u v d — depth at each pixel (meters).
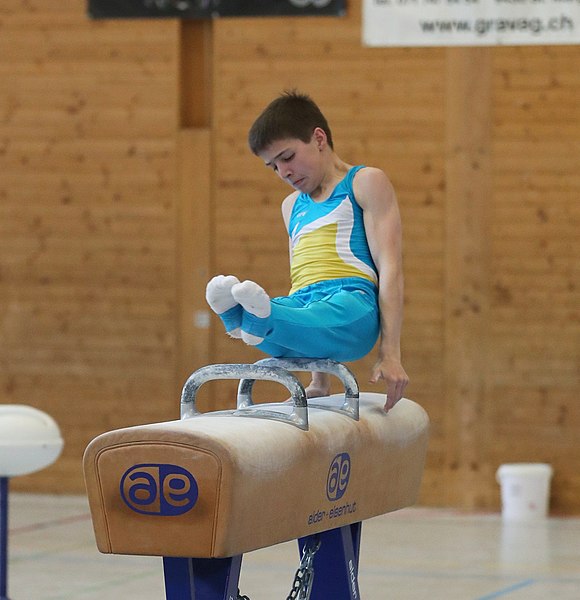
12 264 25.25
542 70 23.72
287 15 24.47
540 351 23.70
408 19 24.03
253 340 8.22
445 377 23.95
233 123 24.69
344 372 9.00
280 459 7.58
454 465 23.89
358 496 9.24
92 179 25.03
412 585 15.84
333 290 9.40
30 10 25.12
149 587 15.69
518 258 23.81
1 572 12.53
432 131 24.05
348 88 24.31
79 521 21.70
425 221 24.06
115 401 24.92
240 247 24.66
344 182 9.77
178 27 24.73
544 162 23.73
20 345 25.22
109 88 24.97
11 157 25.23
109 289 25.00
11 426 12.13
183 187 24.80
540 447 23.66
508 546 19.22
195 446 7.08
